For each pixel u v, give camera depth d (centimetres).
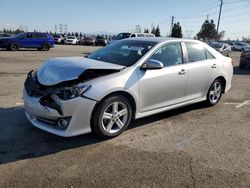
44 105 410
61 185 326
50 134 461
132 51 511
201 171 367
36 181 332
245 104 699
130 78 455
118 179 342
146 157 400
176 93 541
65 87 404
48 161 379
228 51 2330
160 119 559
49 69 457
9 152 399
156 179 345
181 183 339
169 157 402
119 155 403
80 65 444
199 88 596
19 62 1462
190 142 457
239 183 343
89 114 417
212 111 627
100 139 450
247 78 1152
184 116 585
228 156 412
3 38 2333
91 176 346
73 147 421
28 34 2422
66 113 401
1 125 493
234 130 518
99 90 416
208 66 604
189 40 586
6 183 326
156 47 511
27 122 510
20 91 748
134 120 538
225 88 673
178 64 543
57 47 3347
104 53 543
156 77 491
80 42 4678
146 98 486
